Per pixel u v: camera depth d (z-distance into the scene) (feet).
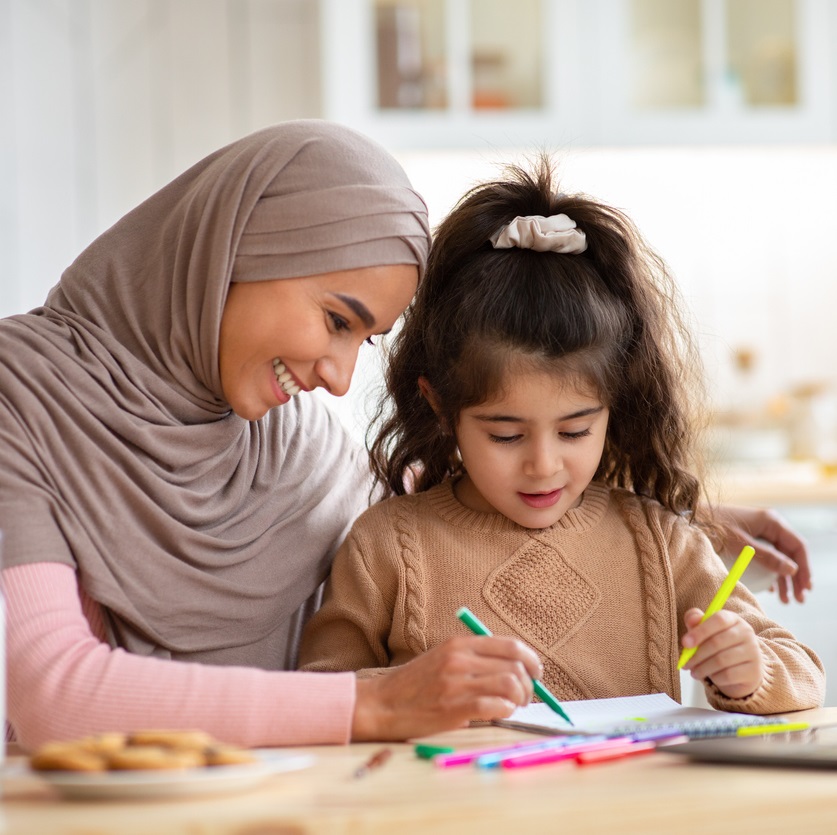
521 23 9.78
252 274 4.08
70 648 3.39
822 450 10.80
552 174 5.06
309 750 3.14
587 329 4.42
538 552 4.54
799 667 3.89
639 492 4.99
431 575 4.55
